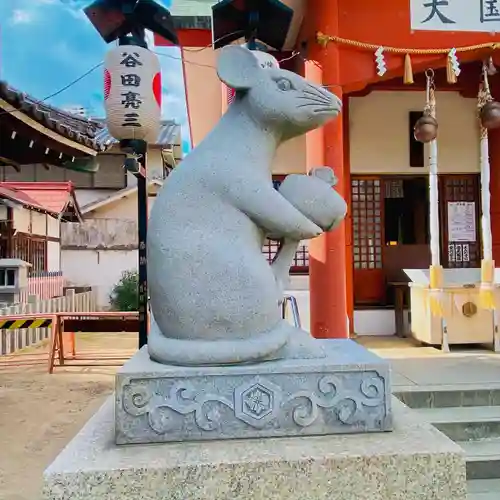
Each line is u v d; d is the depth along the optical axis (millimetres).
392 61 5914
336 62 5820
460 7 5918
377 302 8469
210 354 1927
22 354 10156
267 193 2053
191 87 7980
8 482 4195
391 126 8359
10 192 13609
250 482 1699
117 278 18203
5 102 6125
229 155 2109
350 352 2199
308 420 1916
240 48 2213
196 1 7402
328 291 5793
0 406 6395
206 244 2000
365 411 1948
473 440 4387
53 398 6766
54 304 12422
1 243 12938
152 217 2137
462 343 6988
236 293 1979
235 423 1894
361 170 8344
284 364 1950
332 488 1718
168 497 1675
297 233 2076
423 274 7434
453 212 8422
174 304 1999
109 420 2160
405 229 8797
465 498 1751
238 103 2252
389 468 1734
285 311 5383
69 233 18031
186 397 1881
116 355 9867
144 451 1795
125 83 5148
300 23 6707
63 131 7180
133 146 5336
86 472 1654
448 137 8359
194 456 1743
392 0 5910
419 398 4801
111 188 19625
